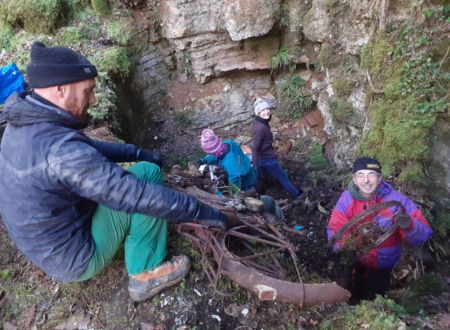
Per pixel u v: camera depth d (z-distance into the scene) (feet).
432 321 8.21
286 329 7.90
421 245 12.29
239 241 8.96
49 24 18.63
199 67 21.33
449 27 12.51
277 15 19.30
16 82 11.64
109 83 16.79
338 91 16.89
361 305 8.30
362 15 15.10
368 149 14.70
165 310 8.08
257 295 7.81
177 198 6.17
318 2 17.04
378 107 14.16
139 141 19.53
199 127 21.58
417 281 11.32
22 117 5.71
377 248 9.69
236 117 22.00
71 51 5.86
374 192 9.31
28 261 9.40
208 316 8.05
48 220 6.23
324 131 19.36
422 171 13.05
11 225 6.46
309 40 19.11
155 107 21.48
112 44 19.22
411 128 12.89
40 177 5.66
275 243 8.17
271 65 20.71
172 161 19.70
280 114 20.93
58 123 5.84
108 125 14.90
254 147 14.99
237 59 21.01
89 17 19.70
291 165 18.57
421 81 12.91
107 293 8.54
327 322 7.89
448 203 12.91
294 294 6.95
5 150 5.98
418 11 12.96
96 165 5.57
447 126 12.67
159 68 21.47
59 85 5.70
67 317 8.27
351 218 9.47
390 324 7.52
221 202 8.96
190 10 19.81
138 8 20.39
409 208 9.17
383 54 13.73
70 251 6.72
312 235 14.38
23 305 8.54
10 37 18.66
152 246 7.87
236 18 19.40
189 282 8.49
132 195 5.73
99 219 7.18
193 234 8.82
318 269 12.70
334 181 17.01
